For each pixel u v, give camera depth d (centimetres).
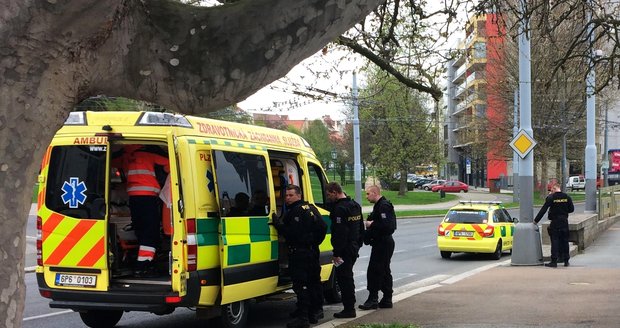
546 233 1894
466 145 6084
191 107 293
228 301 728
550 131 4725
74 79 250
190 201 682
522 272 1288
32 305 1025
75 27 235
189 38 279
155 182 732
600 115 4694
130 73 277
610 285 1072
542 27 954
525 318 781
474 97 5050
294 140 955
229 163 754
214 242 713
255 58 287
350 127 7100
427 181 8381
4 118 226
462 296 975
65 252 716
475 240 1691
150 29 274
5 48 221
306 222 761
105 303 700
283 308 997
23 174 236
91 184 721
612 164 6194
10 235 231
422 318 795
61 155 730
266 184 824
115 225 723
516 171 4725
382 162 5478
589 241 1983
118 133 705
